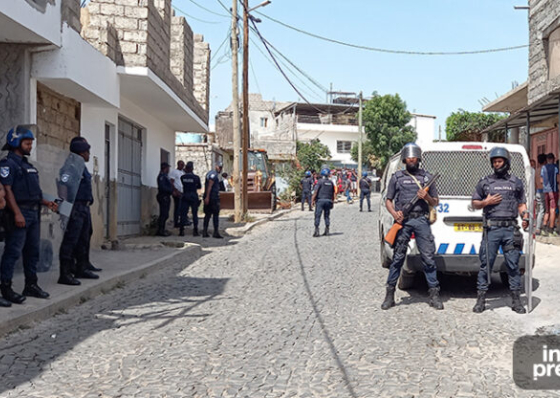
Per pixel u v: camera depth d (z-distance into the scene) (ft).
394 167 30.73
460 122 103.30
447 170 25.43
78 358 16.69
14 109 28.09
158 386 14.46
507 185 22.08
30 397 13.64
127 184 47.91
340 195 132.05
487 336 18.99
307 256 37.96
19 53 28.12
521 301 24.21
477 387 14.39
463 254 24.21
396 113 171.01
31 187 21.80
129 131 48.49
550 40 47.62
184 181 49.62
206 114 65.41
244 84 64.28
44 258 24.81
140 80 39.06
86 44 31.53
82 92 32.55
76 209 25.66
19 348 17.44
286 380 14.89
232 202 76.89
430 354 17.11
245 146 64.44
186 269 33.14
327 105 190.60
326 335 19.21
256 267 33.71
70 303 23.16
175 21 53.21
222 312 22.58
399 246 23.02
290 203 93.50
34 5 25.90
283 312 22.61
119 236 45.65
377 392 14.03
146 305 23.81
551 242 38.88
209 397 13.75
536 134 52.21
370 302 24.39
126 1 37.60
